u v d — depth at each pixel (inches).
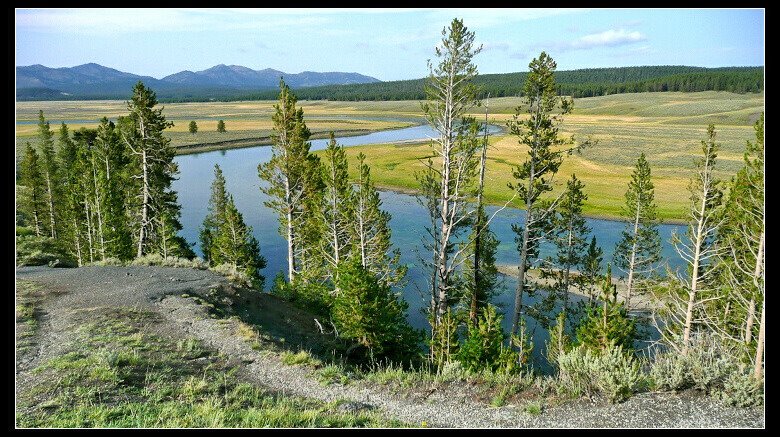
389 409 533.3
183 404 490.6
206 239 2150.6
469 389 566.6
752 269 916.6
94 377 515.2
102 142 1972.2
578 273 1854.1
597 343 846.5
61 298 842.8
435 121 1081.4
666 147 4894.2
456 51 1015.6
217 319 799.7
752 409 447.5
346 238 1478.8
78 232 1774.1
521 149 4808.1
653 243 1560.0
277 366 642.2
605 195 3019.2
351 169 3848.4
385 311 864.9
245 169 4448.8
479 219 1154.0
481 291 1411.2
